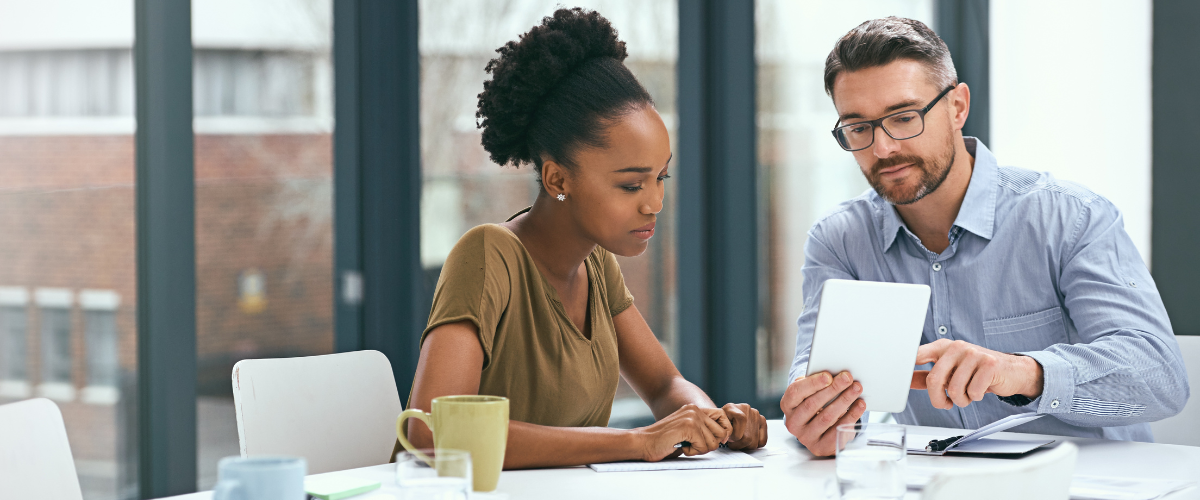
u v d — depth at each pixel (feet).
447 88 8.55
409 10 8.23
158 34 7.05
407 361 8.38
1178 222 9.75
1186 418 5.28
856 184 11.55
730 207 10.30
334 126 8.04
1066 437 4.49
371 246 8.20
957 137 5.41
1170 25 9.79
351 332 8.13
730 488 3.44
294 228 7.87
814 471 3.79
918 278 5.59
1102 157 10.60
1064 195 5.35
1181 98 9.74
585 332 4.58
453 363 3.88
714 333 10.43
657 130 4.17
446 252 8.63
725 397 10.44
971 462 3.92
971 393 4.10
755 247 10.46
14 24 6.71
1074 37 10.91
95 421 7.06
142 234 7.11
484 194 8.85
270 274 7.74
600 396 4.57
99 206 7.02
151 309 7.11
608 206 4.18
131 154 7.09
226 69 7.47
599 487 3.44
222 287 7.50
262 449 4.52
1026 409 4.54
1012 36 11.61
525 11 9.04
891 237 5.60
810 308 5.74
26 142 6.77
